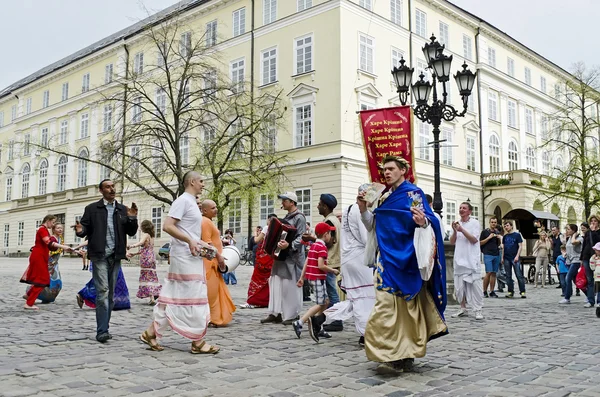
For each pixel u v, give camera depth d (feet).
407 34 108.99
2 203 187.11
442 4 117.80
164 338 22.81
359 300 21.57
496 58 136.05
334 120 93.30
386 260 16.63
